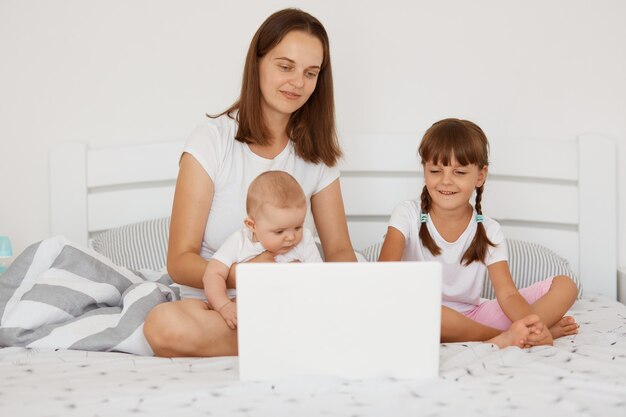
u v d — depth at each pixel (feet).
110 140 8.47
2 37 8.44
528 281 7.16
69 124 8.49
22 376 4.12
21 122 8.50
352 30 8.38
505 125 8.40
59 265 5.75
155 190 8.29
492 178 8.27
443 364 4.28
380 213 8.23
